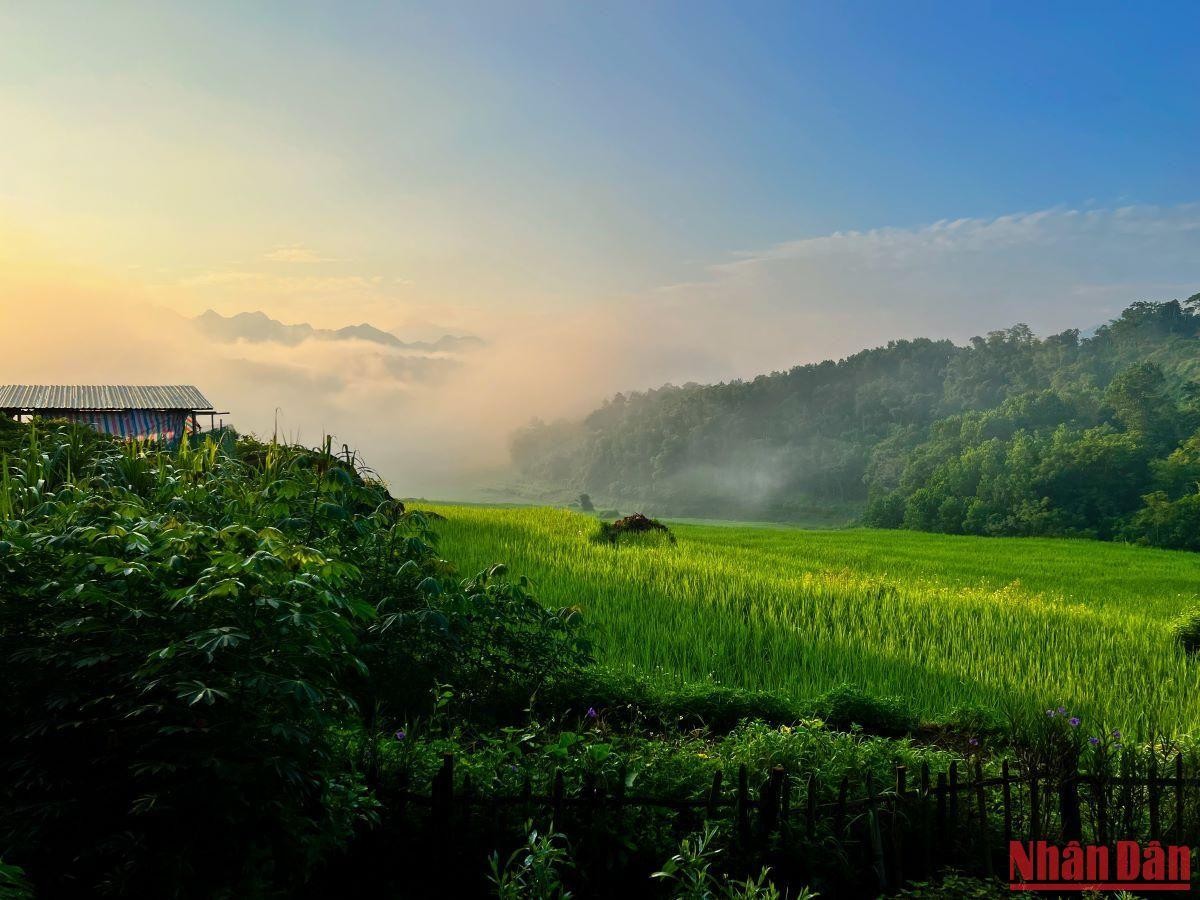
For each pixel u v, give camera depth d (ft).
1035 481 397.39
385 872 18.21
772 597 63.77
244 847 14.83
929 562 155.22
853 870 19.53
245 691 15.72
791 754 22.93
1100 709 40.27
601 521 119.14
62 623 15.78
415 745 21.31
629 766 21.02
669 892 18.49
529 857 16.06
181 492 29.35
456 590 28.94
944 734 35.45
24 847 14.12
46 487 34.09
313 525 29.81
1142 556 185.68
